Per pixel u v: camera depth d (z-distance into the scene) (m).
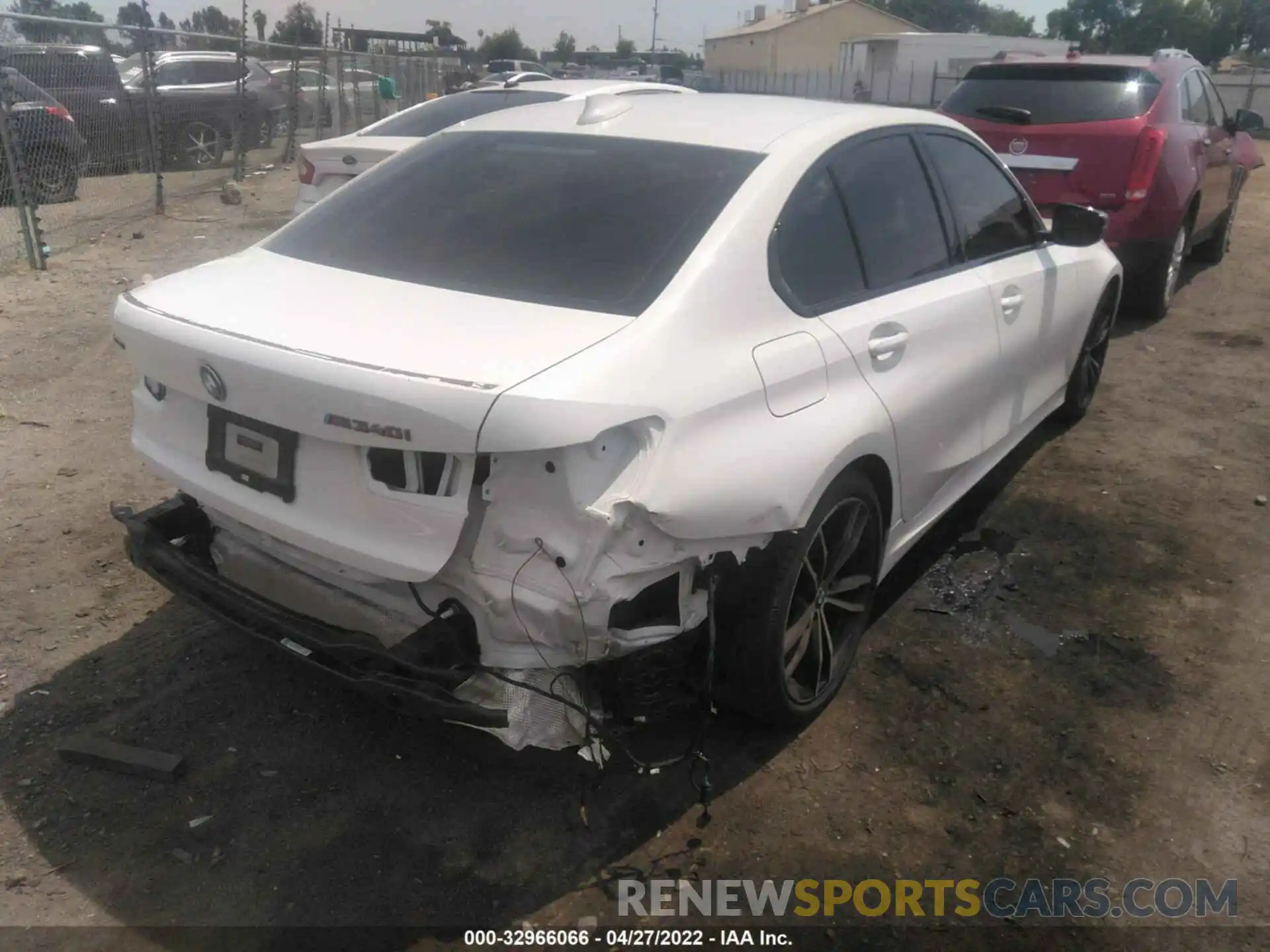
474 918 2.43
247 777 2.84
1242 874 2.63
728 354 2.54
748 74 64.25
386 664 2.39
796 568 2.74
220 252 9.44
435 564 2.26
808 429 2.69
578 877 2.56
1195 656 3.54
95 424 5.18
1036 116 7.30
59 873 2.51
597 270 2.64
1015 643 3.60
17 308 7.27
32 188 8.93
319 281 2.76
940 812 2.81
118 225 10.48
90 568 3.84
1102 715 3.22
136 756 2.84
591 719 2.49
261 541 2.72
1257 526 4.49
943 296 3.47
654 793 2.84
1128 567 4.12
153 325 2.58
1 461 4.70
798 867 2.62
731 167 2.92
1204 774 2.97
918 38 48.28
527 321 2.44
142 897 2.45
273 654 3.37
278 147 17.53
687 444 2.36
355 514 2.36
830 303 2.96
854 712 3.20
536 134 3.31
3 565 3.82
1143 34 62.62
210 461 2.62
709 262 2.61
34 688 3.16
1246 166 9.56
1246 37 60.66
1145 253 7.14
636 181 2.93
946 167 3.81
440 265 2.78
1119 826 2.78
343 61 18.77
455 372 2.18
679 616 2.51
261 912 2.43
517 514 2.25
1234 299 8.45
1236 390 6.22
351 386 2.19
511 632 2.33
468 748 2.99
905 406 3.16
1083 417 5.72
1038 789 2.90
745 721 3.14
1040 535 4.39
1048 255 4.46
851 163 3.23
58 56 11.20
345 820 2.71
